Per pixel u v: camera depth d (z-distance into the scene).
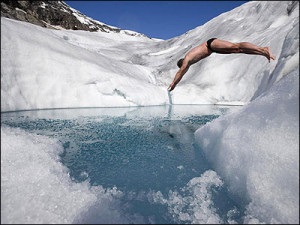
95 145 4.52
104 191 2.77
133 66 12.91
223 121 3.60
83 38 21.95
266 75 8.24
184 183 3.03
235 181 2.62
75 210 2.23
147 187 2.92
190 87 11.07
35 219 1.98
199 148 4.32
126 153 4.15
